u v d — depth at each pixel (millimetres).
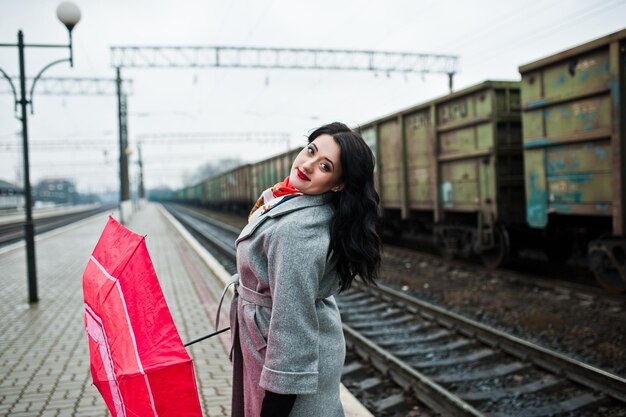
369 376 4816
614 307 6621
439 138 10984
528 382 4484
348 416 3209
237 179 36031
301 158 1591
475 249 10109
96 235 21141
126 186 28219
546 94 7887
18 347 5180
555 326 6035
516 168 9703
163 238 18609
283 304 1434
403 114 12172
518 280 8508
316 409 1561
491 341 5395
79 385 4086
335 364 1608
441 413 3863
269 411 1421
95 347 1734
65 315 6625
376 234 1592
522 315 6590
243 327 1633
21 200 60781
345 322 6688
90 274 1844
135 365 1469
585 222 8477
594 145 7168
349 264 1604
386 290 7891
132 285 1604
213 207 50781
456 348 5426
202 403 3684
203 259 11695
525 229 9836
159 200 137625
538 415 3854
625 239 6898
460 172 10359
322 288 1599
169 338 1492
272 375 1416
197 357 4805
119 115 24453
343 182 1580
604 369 4727
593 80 7043
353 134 1593
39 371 4426
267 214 1561
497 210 9367
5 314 6711
